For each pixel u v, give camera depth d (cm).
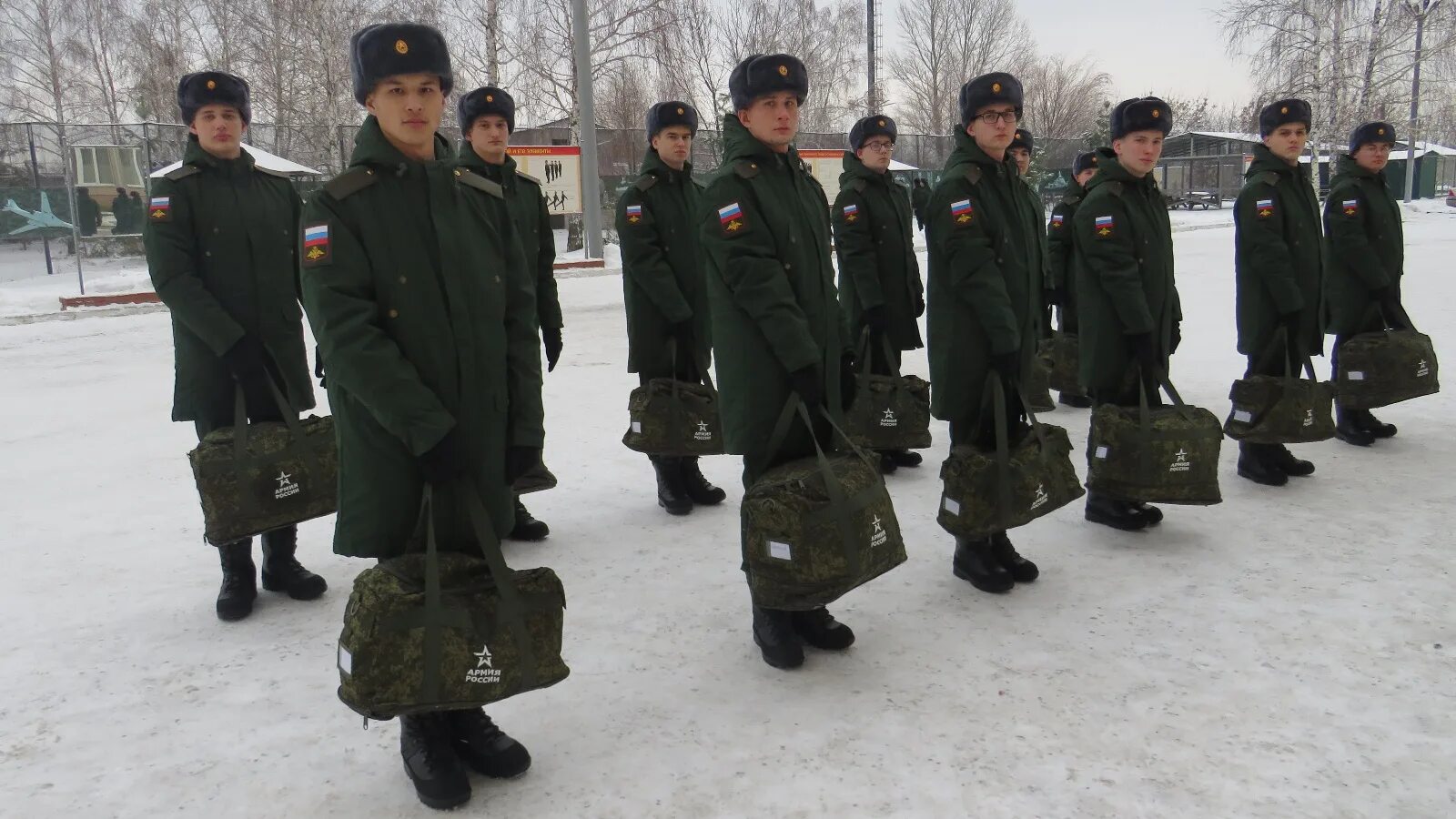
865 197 494
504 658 224
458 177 236
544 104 2247
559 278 1683
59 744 261
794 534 273
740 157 297
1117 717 260
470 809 228
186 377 344
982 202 347
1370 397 512
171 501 487
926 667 293
